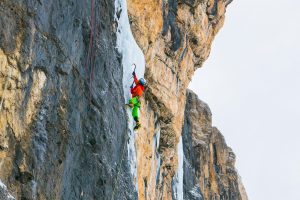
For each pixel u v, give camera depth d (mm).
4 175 10125
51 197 11211
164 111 20484
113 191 14086
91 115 13375
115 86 15148
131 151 16000
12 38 10539
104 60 14461
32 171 10641
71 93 12336
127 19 16797
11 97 10445
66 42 12320
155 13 18953
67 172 11906
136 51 17188
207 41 24281
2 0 10414
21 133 10602
